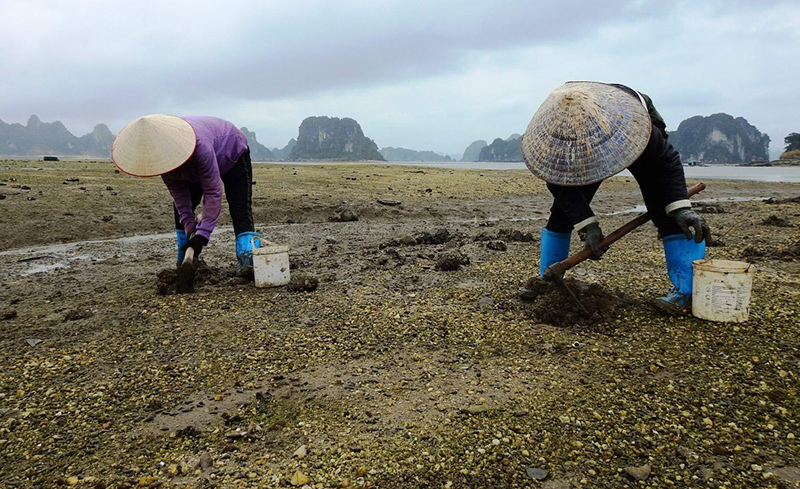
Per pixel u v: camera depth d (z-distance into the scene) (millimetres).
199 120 6875
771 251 8750
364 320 5562
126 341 5176
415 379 4262
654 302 5492
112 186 16281
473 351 4781
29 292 7277
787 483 2951
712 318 5172
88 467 3244
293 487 3006
